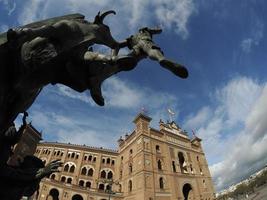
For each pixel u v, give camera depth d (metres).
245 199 41.50
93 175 52.66
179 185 44.66
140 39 2.16
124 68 2.19
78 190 41.22
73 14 2.57
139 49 2.12
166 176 44.25
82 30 2.41
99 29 2.56
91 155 56.50
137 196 40.28
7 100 2.16
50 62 2.20
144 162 42.81
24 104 2.39
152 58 1.90
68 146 56.53
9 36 1.91
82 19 2.60
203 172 51.59
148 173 41.81
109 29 2.68
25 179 2.28
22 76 2.13
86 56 2.27
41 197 35.41
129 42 2.43
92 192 42.50
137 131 49.16
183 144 53.66
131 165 47.56
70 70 2.33
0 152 2.26
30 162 2.52
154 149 46.56
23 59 2.03
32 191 2.36
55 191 40.19
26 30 1.99
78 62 2.35
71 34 2.29
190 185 46.81
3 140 2.32
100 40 2.56
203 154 55.91
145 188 39.38
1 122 2.17
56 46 2.19
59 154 55.22
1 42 1.98
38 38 2.05
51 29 2.15
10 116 2.25
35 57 2.04
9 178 2.21
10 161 28.52
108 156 57.25
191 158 52.38
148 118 50.53
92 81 2.37
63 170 51.94
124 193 45.41
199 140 58.44
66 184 40.12
